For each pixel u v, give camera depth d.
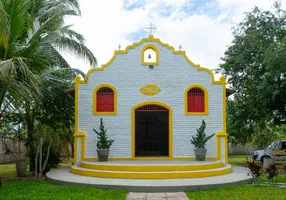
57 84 17.06
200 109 17.97
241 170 16.75
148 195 11.59
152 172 13.95
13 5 12.18
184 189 12.30
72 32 16.70
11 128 22.08
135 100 17.83
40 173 16.00
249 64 21.50
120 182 13.02
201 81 17.94
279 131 27.03
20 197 10.98
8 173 19.02
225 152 17.61
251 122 23.14
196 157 17.02
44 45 13.84
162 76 17.94
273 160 17.22
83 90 17.84
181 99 17.84
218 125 17.75
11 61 11.56
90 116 17.73
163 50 18.05
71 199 10.61
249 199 10.72
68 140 21.97
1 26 11.81
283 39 18.42
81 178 14.15
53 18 13.59
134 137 17.70
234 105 21.94
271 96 19.25
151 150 19.06
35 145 19.08
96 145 17.59
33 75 12.31
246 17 22.31
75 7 18.05
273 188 12.56
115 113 17.75
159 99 17.84
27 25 13.76
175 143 17.69
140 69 17.97
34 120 19.78
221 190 12.24
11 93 12.44
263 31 21.12
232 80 22.44
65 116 19.64
